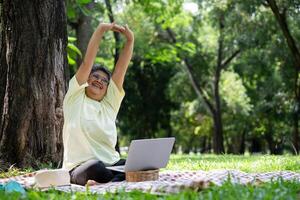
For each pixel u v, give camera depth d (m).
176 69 34.53
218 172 7.10
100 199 4.77
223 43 27.55
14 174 8.32
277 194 4.71
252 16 22.94
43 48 9.20
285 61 25.23
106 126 6.92
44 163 9.09
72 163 6.73
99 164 6.41
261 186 5.18
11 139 9.06
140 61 32.66
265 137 39.47
